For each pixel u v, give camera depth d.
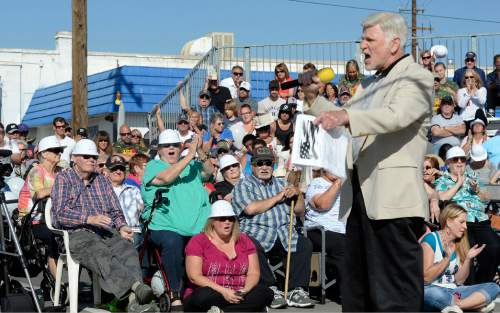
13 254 7.74
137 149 14.34
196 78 16.53
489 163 11.67
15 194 10.88
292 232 9.05
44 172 9.75
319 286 9.16
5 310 7.86
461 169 9.77
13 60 30.36
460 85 14.84
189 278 7.80
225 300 7.62
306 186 9.78
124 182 10.59
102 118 25.58
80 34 15.77
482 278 9.53
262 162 9.18
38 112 29.38
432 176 9.90
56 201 8.60
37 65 30.61
